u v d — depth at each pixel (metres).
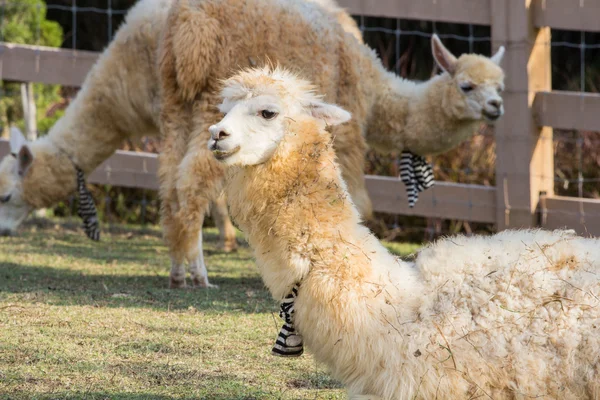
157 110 8.99
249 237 4.50
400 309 4.15
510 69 10.20
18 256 9.78
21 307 6.79
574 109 10.03
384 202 11.50
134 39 9.01
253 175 4.39
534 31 10.19
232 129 4.31
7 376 5.04
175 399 4.74
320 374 5.29
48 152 9.89
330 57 8.12
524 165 10.27
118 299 7.30
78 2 19.20
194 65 7.54
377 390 4.16
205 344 5.88
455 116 8.98
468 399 4.03
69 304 7.00
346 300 4.15
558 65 17.33
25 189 10.05
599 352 3.86
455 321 4.07
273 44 7.76
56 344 5.73
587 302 3.97
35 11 14.64
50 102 14.74
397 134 9.23
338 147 8.21
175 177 7.82
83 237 11.61
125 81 9.17
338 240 4.26
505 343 3.99
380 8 10.84
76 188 10.12
